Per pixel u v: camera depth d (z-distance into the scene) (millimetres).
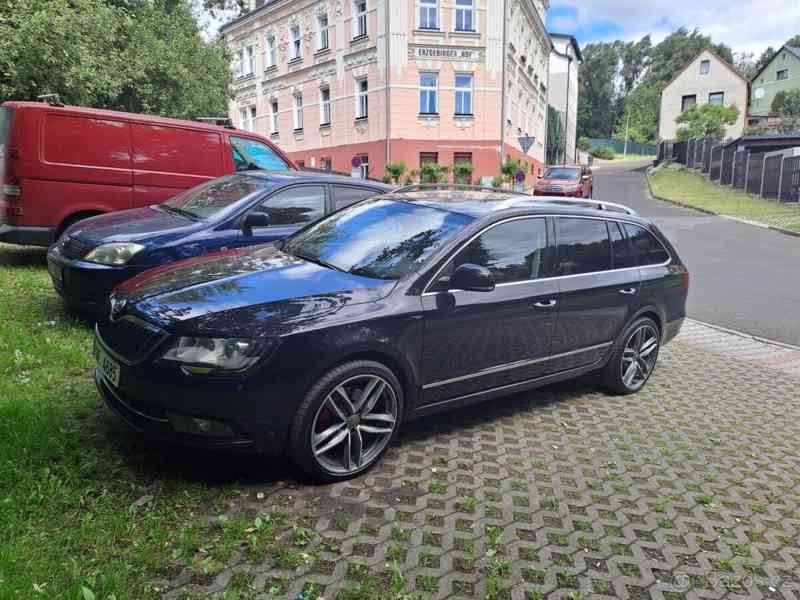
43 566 2551
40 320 5777
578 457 4074
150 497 3174
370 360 3551
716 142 41188
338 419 3480
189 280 3742
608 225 5102
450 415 4641
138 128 7957
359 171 22984
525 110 36562
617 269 5082
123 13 14438
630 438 4441
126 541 2809
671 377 5973
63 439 3578
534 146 40594
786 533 3357
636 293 5148
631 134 99438
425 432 4305
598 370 5289
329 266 4082
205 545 2842
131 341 3342
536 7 39594
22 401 3971
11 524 2783
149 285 3730
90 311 5496
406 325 3633
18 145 7266
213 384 3094
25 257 9023
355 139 30562
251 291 3527
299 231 4863
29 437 3486
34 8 11727
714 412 5090
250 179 6648
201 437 3170
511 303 4168
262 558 2797
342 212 4906
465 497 3461
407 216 4441
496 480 3682
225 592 2553
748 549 3172
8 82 12242
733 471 4035
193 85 17688
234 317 3242
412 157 28625
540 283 4410
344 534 3027
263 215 5844
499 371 4238
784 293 10172
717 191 31312
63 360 4809
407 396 3787
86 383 4492
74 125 7555
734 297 9867
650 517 3408
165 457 3562
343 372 3404
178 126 8258
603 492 3637
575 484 3707
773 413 5148
